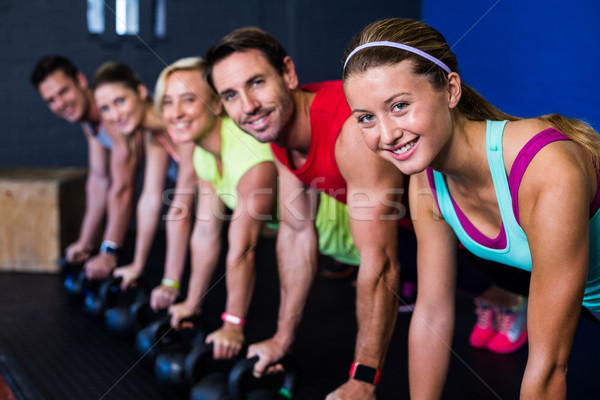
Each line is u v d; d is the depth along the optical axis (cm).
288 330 172
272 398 164
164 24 432
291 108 150
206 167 208
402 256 201
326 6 430
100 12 432
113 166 271
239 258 186
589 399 175
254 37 145
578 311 97
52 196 329
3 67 435
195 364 175
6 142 441
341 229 196
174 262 242
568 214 94
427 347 127
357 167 143
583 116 280
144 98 249
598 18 271
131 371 204
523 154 99
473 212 114
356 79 97
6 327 247
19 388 191
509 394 178
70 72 283
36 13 431
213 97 194
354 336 231
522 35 313
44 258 332
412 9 428
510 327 206
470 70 352
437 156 103
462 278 192
